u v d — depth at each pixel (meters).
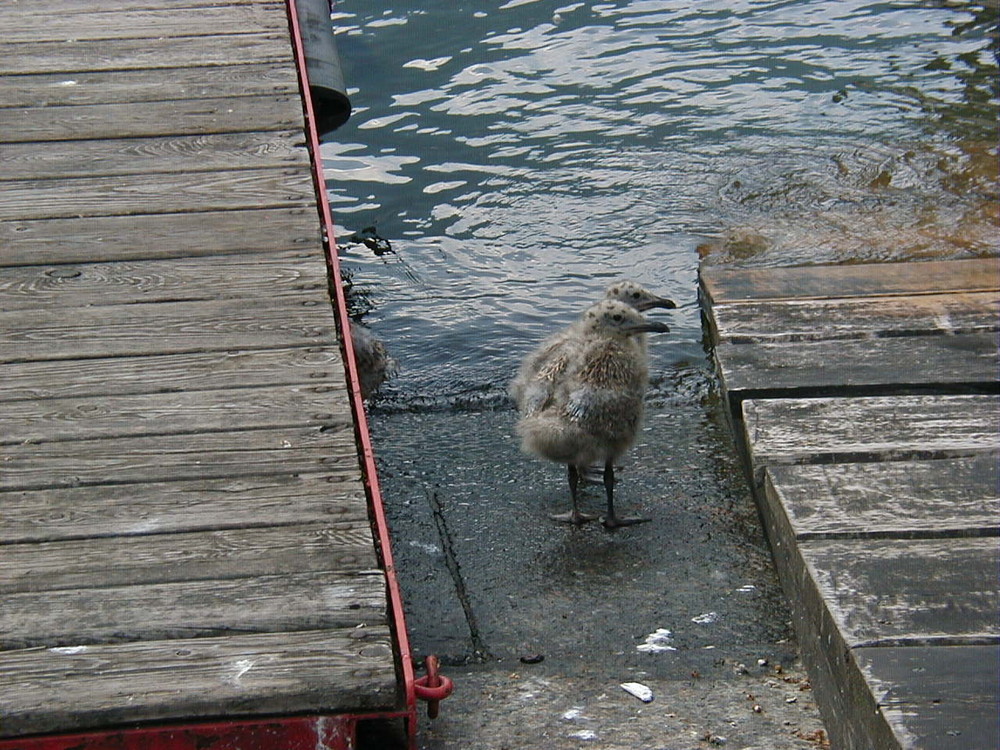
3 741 2.67
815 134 4.68
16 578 2.84
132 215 3.56
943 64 5.04
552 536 3.30
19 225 3.52
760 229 4.25
